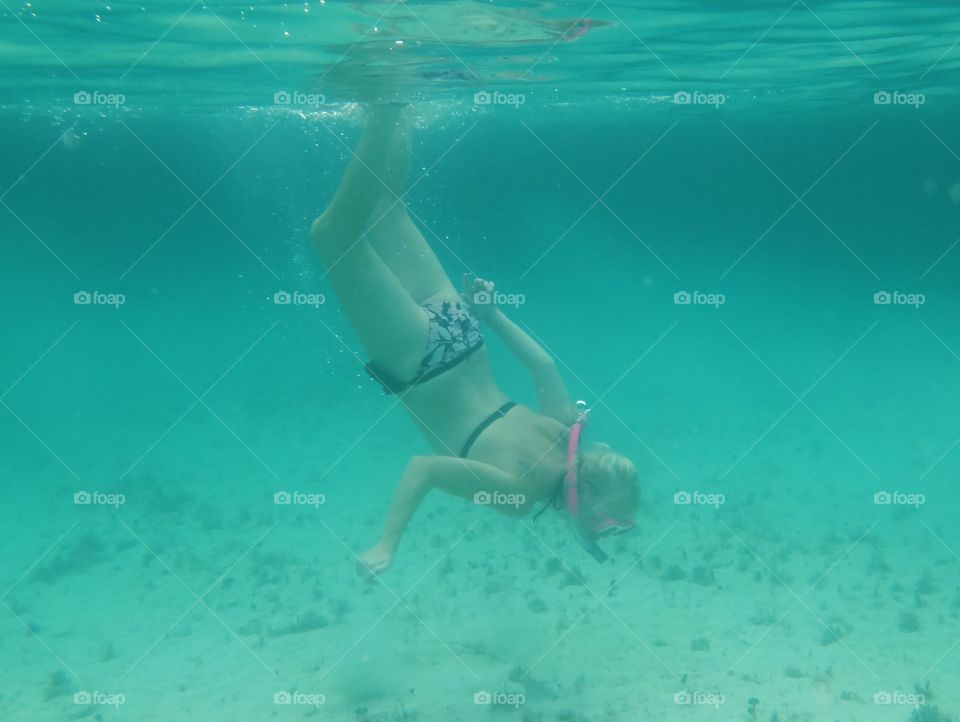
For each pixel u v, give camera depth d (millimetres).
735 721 6133
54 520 13047
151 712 6656
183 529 12188
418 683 6953
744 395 21547
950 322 34594
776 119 33250
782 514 11703
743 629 7930
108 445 18609
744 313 45469
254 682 7172
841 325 36906
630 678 6930
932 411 18531
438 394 5336
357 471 15281
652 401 21016
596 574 9617
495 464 5094
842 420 18062
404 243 5621
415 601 9031
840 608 8367
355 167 4750
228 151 43312
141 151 43656
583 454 5051
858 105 27875
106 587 9969
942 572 9273
